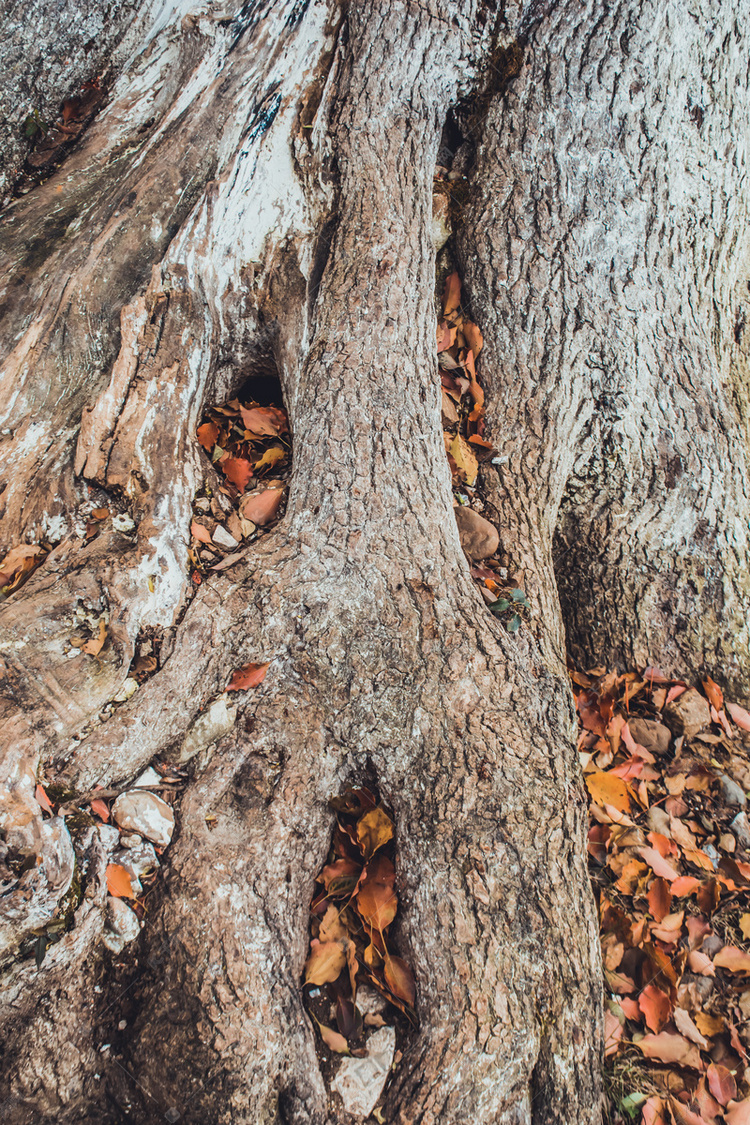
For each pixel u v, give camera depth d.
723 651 2.63
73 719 1.73
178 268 2.37
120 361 2.28
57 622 1.83
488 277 2.72
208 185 2.45
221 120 2.53
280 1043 1.55
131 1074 1.52
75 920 1.60
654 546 2.71
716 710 2.55
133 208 2.43
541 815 1.80
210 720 1.88
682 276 2.81
